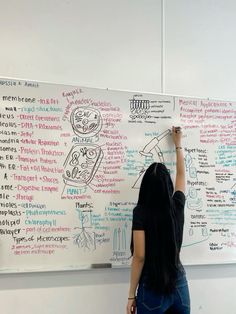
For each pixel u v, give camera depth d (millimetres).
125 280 2514
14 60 2412
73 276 2420
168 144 2611
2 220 2279
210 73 2809
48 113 2393
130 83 2615
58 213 2377
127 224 2506
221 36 2863
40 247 2336
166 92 2691
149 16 2697
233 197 2746
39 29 2473
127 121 2541
